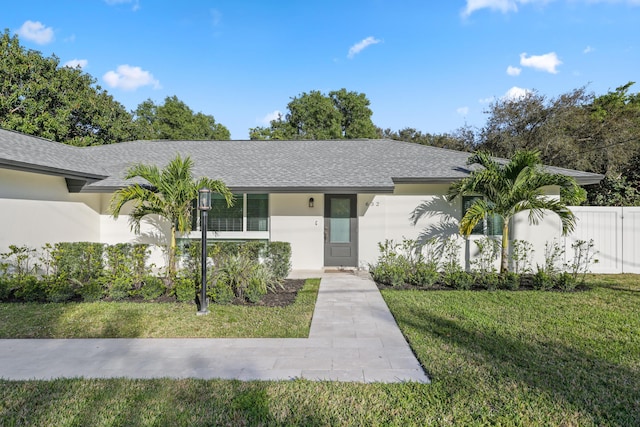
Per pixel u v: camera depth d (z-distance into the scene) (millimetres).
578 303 6914
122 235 10781
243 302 7109
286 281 9242
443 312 6348
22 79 18266
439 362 4234
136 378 3885
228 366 4203
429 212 10547
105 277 7465
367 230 10711
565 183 8305
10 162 7434
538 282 8242
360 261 10727
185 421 3088
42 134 18156
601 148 17734
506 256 8820
